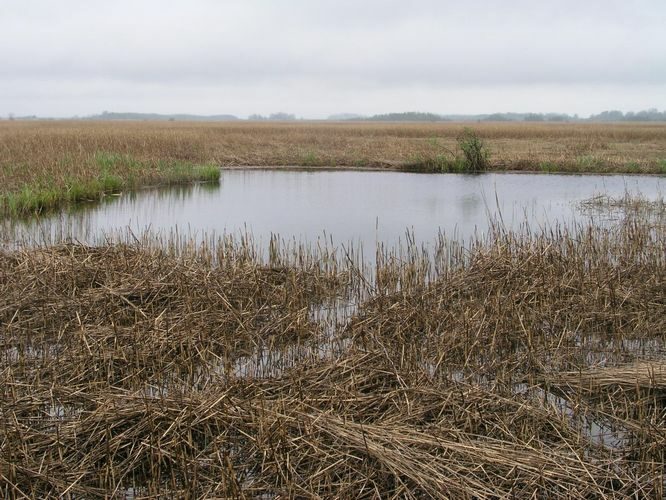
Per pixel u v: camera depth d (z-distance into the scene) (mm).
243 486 4500
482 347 6871
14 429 4910
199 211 16453
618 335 7285
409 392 5695
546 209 16688
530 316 7500
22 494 4289
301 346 7250
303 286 8922
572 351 6883
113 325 6535
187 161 25750
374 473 4504
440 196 19109
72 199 17453
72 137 32406
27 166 19641
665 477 4566
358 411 5406
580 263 9141
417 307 7691
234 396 5469
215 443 4672
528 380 6137
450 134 51875
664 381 5785
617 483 4555
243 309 7969
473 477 4465
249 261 9883
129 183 20438
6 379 5742
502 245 10156
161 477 4668
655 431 4969
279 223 14781
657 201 16969
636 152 30656
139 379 6098
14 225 14117
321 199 18516
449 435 4996
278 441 4754
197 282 8375
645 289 8430
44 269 8711
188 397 5449
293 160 28594
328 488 4418
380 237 13164
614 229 12945
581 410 5594
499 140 42344
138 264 9102
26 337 7090
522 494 4332
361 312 8195
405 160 27734
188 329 6930
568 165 25500
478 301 8055
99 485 4562
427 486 4277
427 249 11594
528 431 5094
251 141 38094
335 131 57625
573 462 4668
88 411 5320
